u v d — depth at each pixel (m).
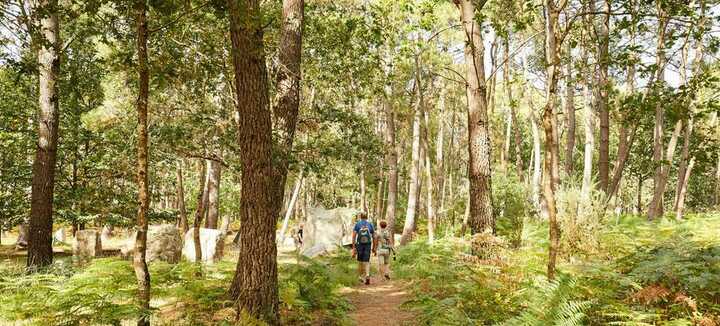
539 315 4.93
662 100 10.09
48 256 11.27
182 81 9.01
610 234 9.12
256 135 6.27
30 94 17.73
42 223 11.25
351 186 39.22
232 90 12.01
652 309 5.03
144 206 5.82
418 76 17.89
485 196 9.95
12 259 17.09
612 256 8.51
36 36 7.62
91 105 18.73
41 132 11.52
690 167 22.00
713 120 24.75
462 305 6.18
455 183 44.41
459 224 24.81
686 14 9.12
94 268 7.25
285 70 9.35
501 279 6.69
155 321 6.52
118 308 5.55
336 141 14.70
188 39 9.57
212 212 21.45
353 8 16.72
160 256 14.76
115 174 18.80
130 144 17.73
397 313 7.76
